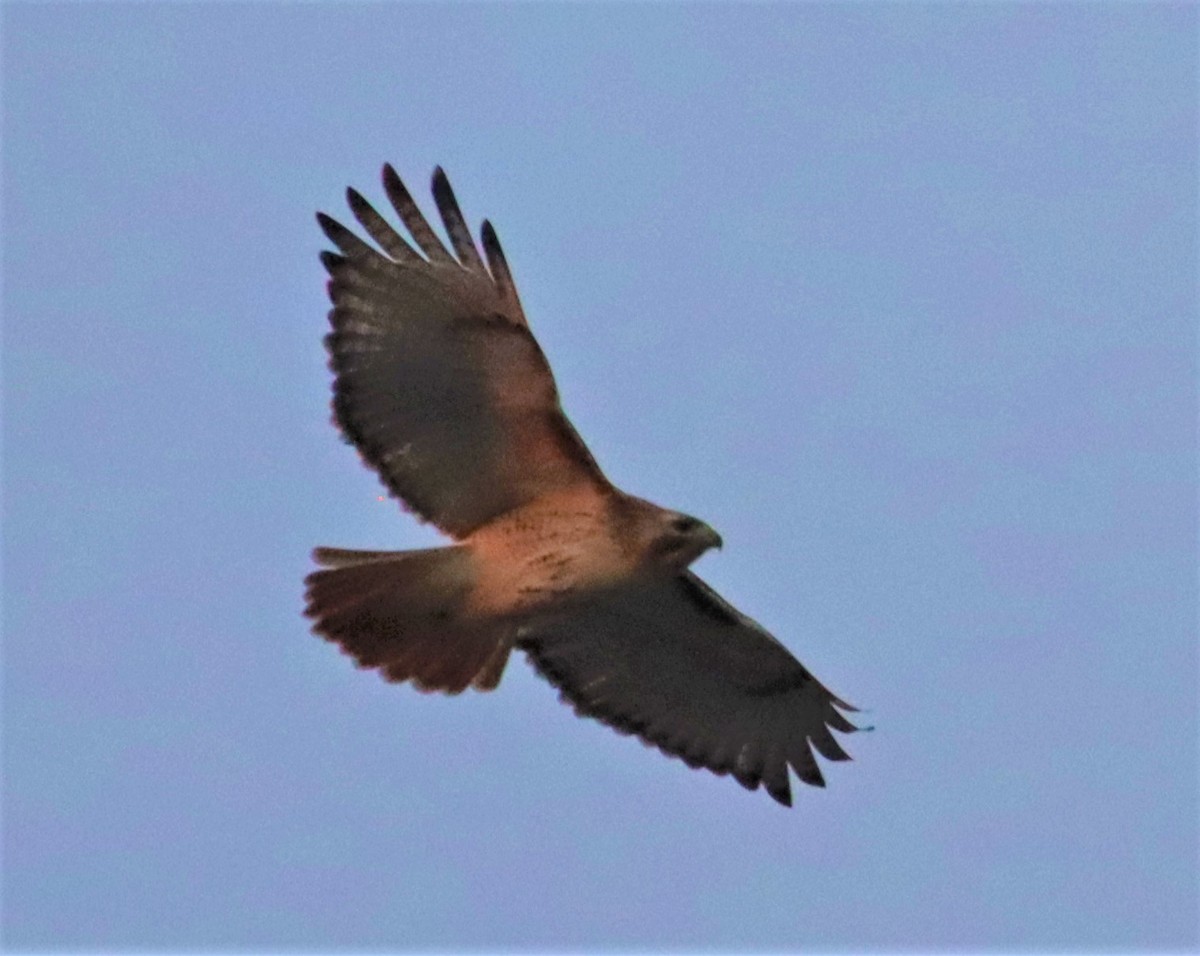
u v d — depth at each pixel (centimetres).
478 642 1540
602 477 1472
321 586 1503
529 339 1420
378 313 1453
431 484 1484
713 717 1719
